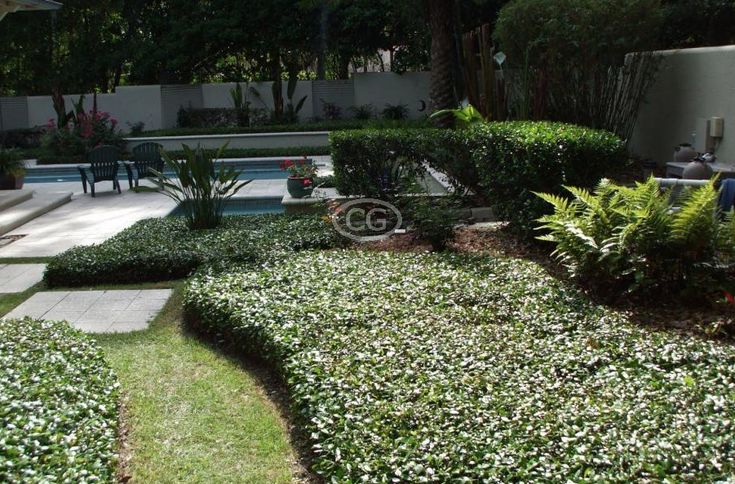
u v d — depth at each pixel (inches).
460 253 252.7
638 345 156.6
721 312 183.8
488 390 135.6
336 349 159.3
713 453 107.6
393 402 131.7
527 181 250.5
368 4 799.1
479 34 448.8
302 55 890.7
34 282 264.5
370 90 857.5
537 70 366.6
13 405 127.8
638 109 371.2
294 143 724.7
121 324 216.7
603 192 210.8
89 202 445.7
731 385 133.5
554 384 139.0
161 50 829.2
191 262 263.7
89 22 845.2
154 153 496.1
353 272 225.6
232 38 816.9
